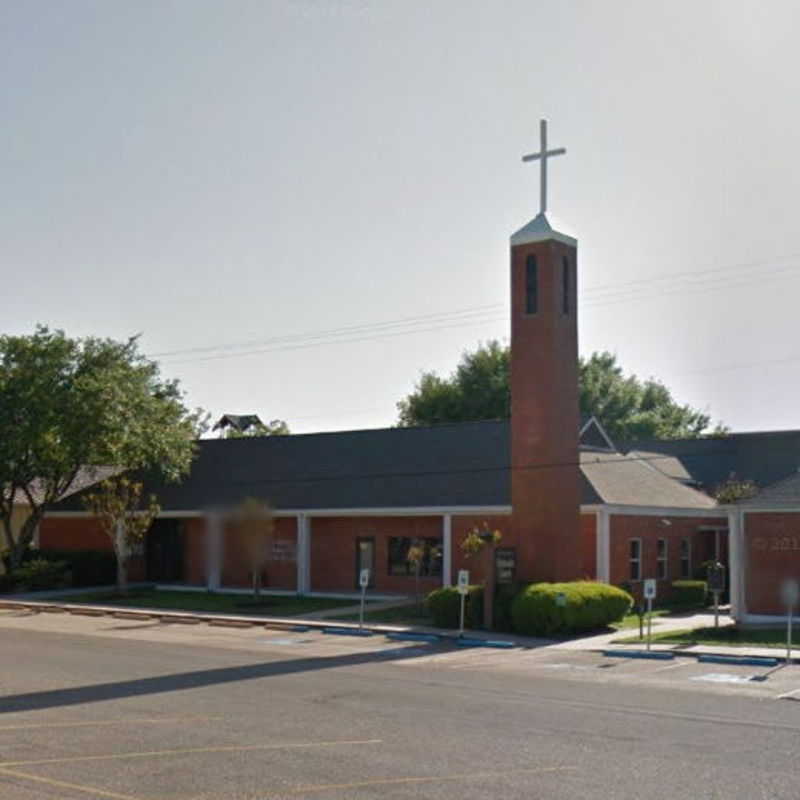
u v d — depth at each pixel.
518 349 29.89
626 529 34.75
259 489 41.88
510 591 28.19
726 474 51.69
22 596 40.69
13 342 41.47
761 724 14.09
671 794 9.94
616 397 75.81
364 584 29.61
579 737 12.95
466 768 11.04
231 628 30.45
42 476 43.09
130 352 43.72
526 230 30.02
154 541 45.59
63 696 16.23
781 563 28.86
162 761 11.30
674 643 25.31
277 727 13.55
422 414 71.00
